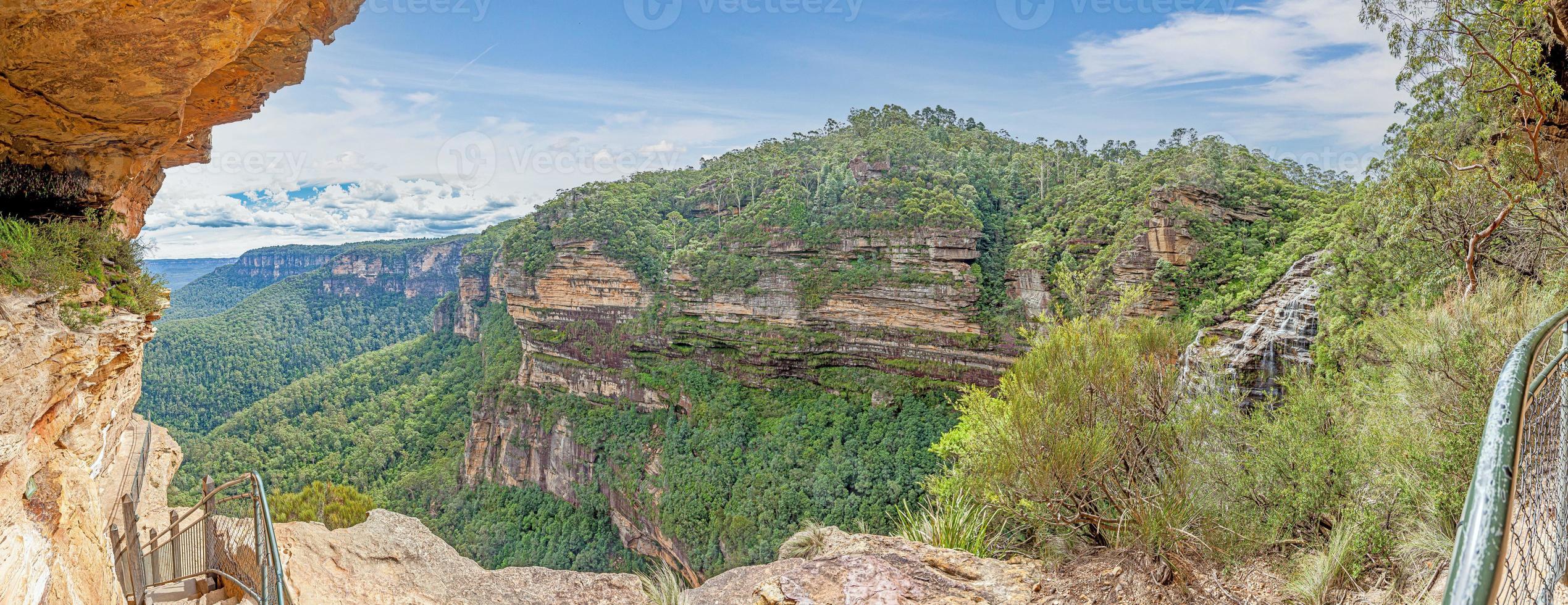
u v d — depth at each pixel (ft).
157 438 52.85
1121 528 21.15
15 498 17.13
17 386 19.53
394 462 308.81
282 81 37.22
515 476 268.82
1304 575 17.56
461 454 295.28
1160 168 201.67
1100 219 196.34
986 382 208.64
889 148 291.17
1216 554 19.81
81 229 28.50
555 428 262.67
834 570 22.89
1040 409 22.45
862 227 228.22
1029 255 209.26
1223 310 116.26
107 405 28.86
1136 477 22.59
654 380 249.55
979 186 262.67
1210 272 161.07
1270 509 21.03
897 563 23.43
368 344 552.82
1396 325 27.27
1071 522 22.15
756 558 180.24
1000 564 23.29
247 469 282.36
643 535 229.86
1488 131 44.09
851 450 204.95
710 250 254.88
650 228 279.08
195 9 23.98
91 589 20.04
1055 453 20.68
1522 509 9.44
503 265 292.40
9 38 23.62
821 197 246.88
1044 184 274.77
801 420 220.23
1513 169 41.50
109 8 23.09
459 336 400.88
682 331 246.27
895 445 202.18
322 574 23.66
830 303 227.61
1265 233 167.53
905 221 220.43
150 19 23.68
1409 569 16.56
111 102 28.07
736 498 206.39
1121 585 19.63
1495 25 38.91
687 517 209.46
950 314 212.84
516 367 292.40
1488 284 28.71
